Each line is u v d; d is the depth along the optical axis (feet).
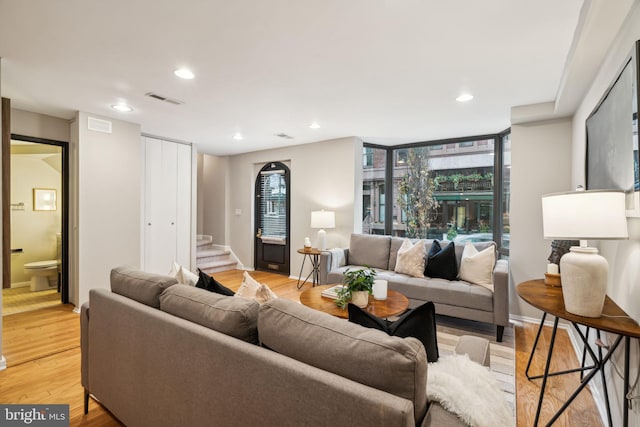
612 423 5.70
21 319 11.49
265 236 20.07
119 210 13.05
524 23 6.04
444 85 9.10
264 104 10.89
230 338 4.02
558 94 9.26
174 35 6.56
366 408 2.81
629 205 5.12
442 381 3.41
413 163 16.81
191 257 17.54
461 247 12.46
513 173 11.66
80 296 12.09
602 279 4.78
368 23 6.08
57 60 7.68
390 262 13.75
